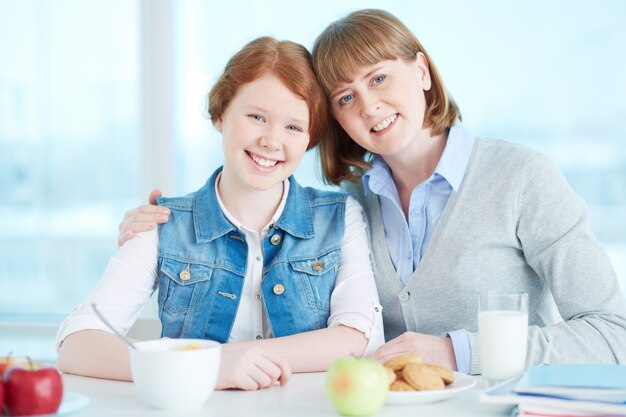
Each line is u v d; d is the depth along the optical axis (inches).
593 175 121.6
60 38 138.2
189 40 134.0
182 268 61.6
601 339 54.0
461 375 47.6
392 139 62.2
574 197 61.1
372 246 65.8
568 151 122.0
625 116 119.8
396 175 67.2
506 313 46.6
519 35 122.3
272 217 63.2
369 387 39.9
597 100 120.7
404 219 64.3
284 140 59.6
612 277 58.5
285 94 59.3
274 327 60.5
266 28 130.9
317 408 42.4
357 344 56.3
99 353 51.9
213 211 63.1
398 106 61.6
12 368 39.1
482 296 47.3
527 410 38.6
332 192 66.9
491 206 61.9
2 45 139.3
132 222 62.8
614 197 120.8
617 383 39.1
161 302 62.0
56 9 138.2
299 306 61.1
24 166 139.7
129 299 59.8
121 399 45.1
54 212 139.3
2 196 140.3
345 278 61.9
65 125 138.6
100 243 138.3
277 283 61.3
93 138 137.9
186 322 61.0
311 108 61.2
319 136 63.9
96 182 138.0
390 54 61.2
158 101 133.3
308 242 63.2
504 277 62.4
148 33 133.3
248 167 59.9
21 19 138.9
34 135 139.3
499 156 63.7
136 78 136.6
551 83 121.9
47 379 38.6
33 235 139.9
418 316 63.6
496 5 122.7
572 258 58.8
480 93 123.7
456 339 52.6
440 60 124.6
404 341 53.4
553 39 121.5
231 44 132.6
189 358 41.4
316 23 129.0
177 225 63.1
